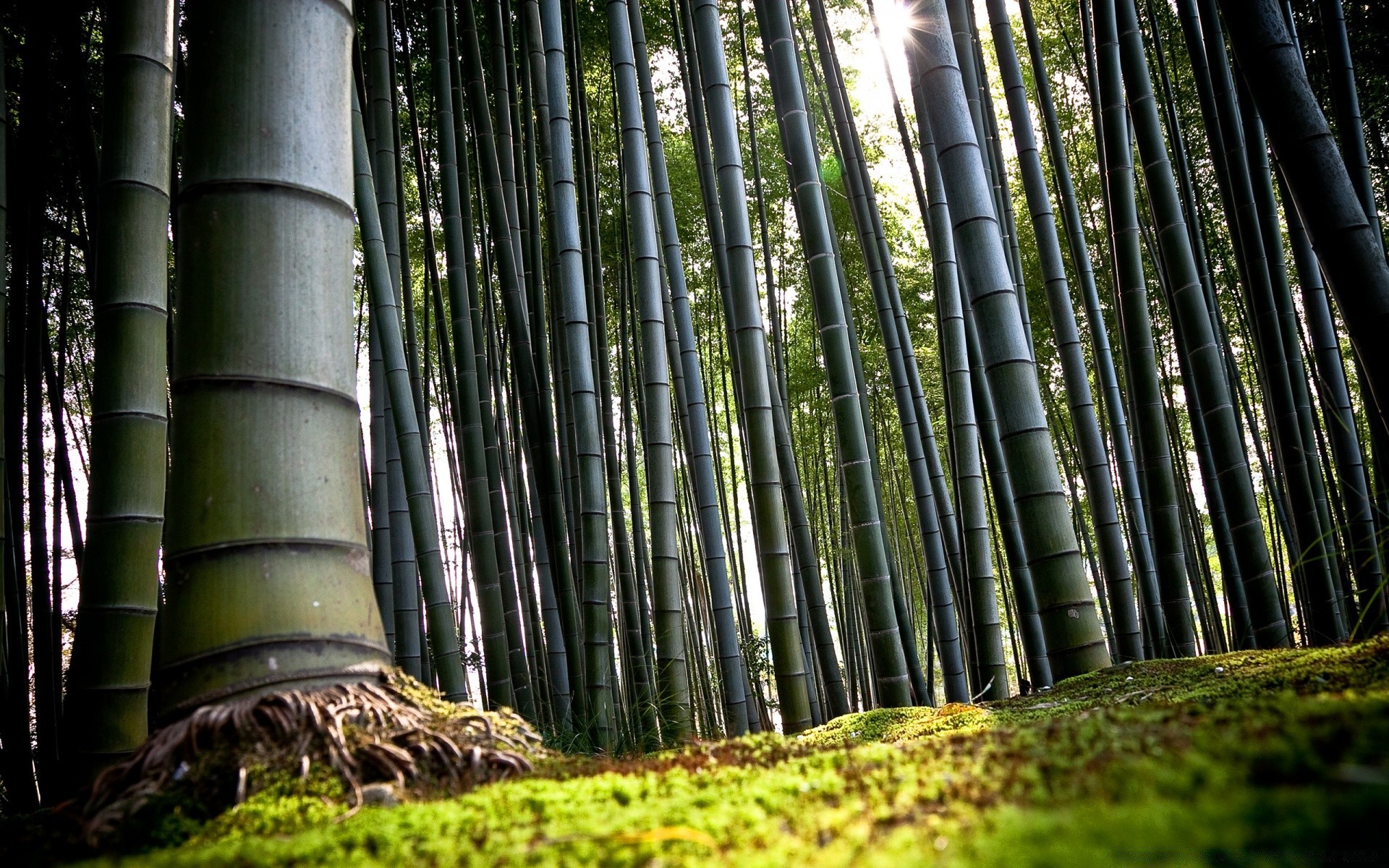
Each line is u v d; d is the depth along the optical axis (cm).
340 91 179
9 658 428
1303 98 222
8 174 449
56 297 628
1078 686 259
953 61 292
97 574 255
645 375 428
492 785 136
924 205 580
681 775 138
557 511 488
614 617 740
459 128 536
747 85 664
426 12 573
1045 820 75
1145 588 548
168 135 283
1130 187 435
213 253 161
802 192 377
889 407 1039
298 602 151
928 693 682
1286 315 467
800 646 367
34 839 134
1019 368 277
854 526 367
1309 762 79
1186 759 88
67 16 407
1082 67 736
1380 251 216
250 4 169
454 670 434
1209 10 420
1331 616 398
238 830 121
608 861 90
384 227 455
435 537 440
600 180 808
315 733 138
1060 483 280
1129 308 436
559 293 551
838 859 79
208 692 143
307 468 158
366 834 106
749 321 372
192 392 156
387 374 433
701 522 475
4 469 272
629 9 507
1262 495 857
